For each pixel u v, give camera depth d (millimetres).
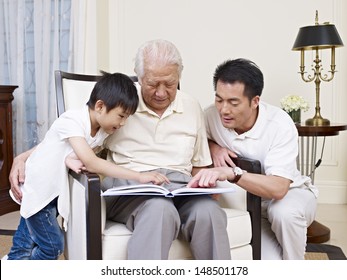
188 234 1524
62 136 1604
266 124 1789
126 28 3787
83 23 3609
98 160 1542
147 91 1664
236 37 3600
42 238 1718
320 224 2822
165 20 3709
